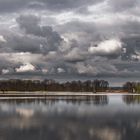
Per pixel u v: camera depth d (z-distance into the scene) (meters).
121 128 53.66
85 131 50.22
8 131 49.91
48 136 45.66
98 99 157.00
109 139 43.66
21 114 78.12
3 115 75.19
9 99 150.25
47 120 64.81
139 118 68.56
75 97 182.50
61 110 90.44
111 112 83.62
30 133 48.09
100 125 57.34
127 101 138.25
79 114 78.12
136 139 43.66
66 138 44.25
